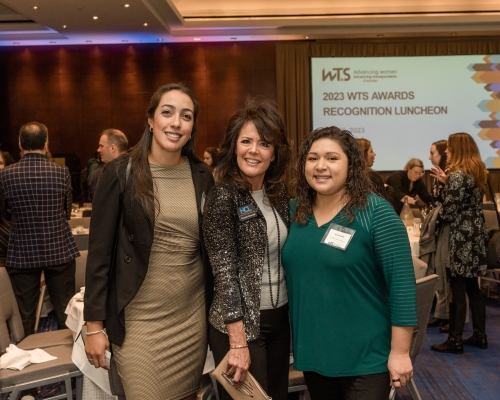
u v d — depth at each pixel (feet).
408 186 21.09
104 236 5.83
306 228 5.72
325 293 5.50
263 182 5.96
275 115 5.65
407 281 5.30
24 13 25.89
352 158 5.62
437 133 32.50
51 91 33.30
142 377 6.01
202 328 6.35
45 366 8.32
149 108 6.07
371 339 5.46
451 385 10.66
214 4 30.68
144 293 5.99
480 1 30.27
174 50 33.22
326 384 5.86
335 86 32.63
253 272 5.63
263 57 33.14
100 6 24.89
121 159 6.04
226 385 5.57
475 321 12.79
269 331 5.78
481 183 11.98
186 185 6.20
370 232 5.41
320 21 30.35
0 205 11.56
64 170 11.99
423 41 32.27
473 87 32.35
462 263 11.93
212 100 33.40
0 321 8.93
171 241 5.99
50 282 11.83
